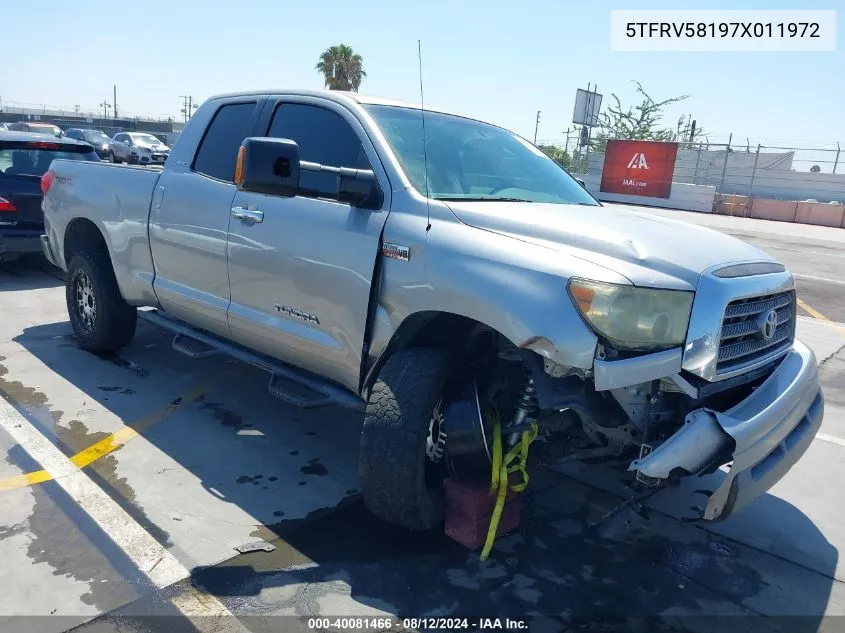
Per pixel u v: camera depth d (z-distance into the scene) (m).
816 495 4.15
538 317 2.78
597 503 3.89
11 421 4.45
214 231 4.25
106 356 5.79
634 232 3.23
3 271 8.86
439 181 3.60
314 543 3.32
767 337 3.22
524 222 3.14
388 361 3.22
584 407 2.83
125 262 5.10
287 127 4.11
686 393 2.85
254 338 4.15
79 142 8.88
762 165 39.22
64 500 3.56
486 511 3.31
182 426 4.55
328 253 3.56
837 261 15.41
